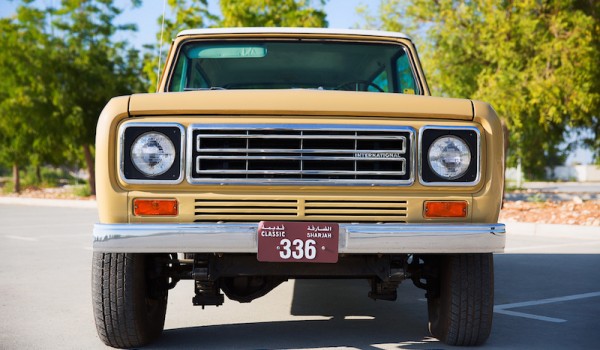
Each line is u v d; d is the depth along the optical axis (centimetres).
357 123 366
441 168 372
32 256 876
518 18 1482
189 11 1998
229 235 357
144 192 366
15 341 436
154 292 420
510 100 1427
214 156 364
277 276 424
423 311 538
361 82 505
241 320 501
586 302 575
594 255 873
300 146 366
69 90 2539
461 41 1603
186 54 502
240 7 2028
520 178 3234
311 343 430
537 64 1469
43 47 2525
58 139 2620
